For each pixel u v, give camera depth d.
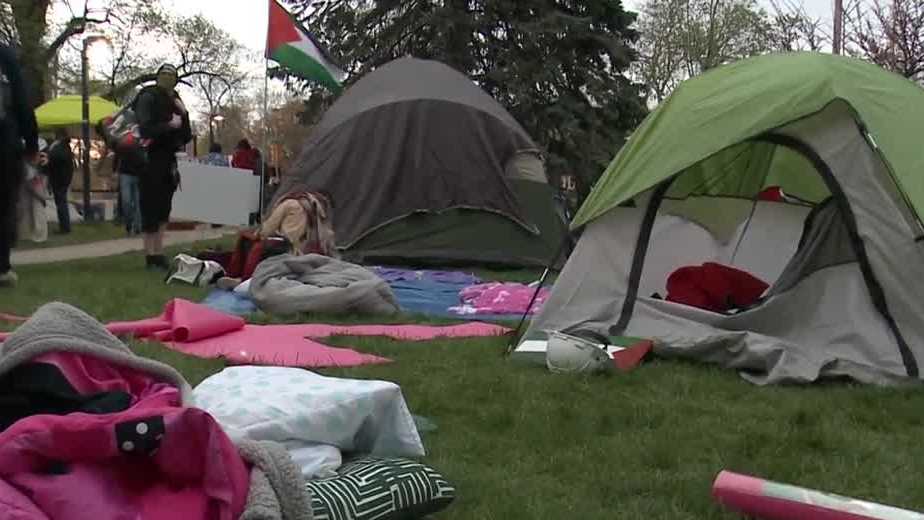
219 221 12.98
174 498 2.56
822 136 6.18
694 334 6.22
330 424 3.29
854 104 6.11
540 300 8.59
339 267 8.38
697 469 3.95
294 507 2.67
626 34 24.45
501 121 12.65
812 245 6.24
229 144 51.66
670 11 37.34
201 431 2.58
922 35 15.80
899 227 5.96
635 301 6.61
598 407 4.87
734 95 6.38
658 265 8.04
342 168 12.20
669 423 4.65
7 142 8.55
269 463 2.70
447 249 12.12
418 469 3.23
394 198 12.19
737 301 6.88
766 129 6.13
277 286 7.88
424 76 12.98
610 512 3.46
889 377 5.70
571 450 4.19
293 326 7.14
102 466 2.55
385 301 8.00
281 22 13.56
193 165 12.90
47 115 23.55
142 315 7.46
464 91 12.96
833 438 4.43
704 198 8.57
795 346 5.91
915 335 5.85
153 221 10.88
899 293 5.89
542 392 5.16
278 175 25.09
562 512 3.43
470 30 22.58
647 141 6.63
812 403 5.10
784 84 6.23
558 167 22.42
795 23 19.00
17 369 2.82
